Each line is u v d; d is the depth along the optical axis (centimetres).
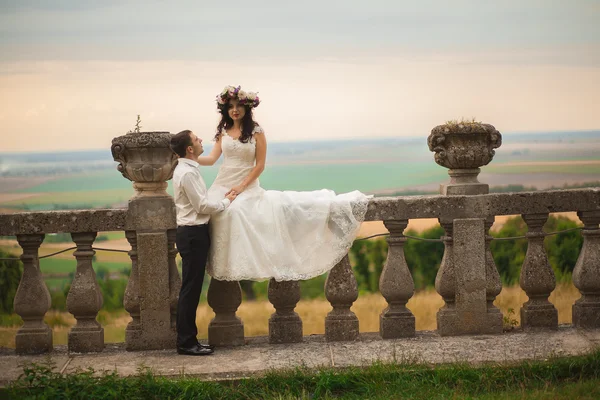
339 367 495
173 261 554
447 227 561
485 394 453
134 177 535
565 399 431
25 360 534
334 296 558
